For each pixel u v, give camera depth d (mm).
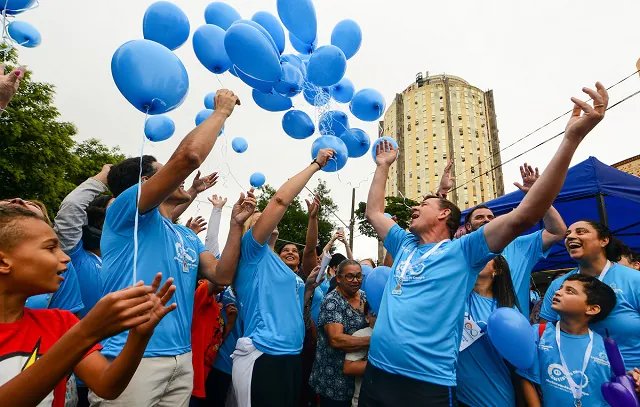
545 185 1630
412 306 1849
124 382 1011
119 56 1652
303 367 3432
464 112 59906
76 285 2256
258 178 3590
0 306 1050
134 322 833
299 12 2752
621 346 2164
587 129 1633
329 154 2576
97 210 2672
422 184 57062
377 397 1788
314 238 3777
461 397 2127
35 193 11898
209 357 2844
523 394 2135
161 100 1687
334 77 2605
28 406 787
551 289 2811
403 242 2338
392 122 64625
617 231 6352
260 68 2283
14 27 2771
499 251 1783
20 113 11367
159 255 1913
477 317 2236
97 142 17453
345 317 2838
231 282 2512
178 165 1557
